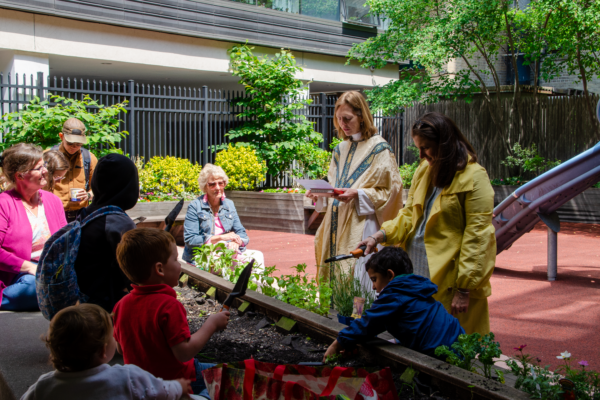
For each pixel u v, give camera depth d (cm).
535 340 459
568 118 1474
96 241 293
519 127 1545
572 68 1505
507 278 723
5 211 412
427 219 325
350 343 281
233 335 359
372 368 231
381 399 218
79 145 594
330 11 1631
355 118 434
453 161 306
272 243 1041
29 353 322
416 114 1739
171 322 216
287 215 1203
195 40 1341
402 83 1534
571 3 1262
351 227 432
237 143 1347
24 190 420
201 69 1360
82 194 576
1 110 1033
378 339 286
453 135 308
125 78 1552
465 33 1439
